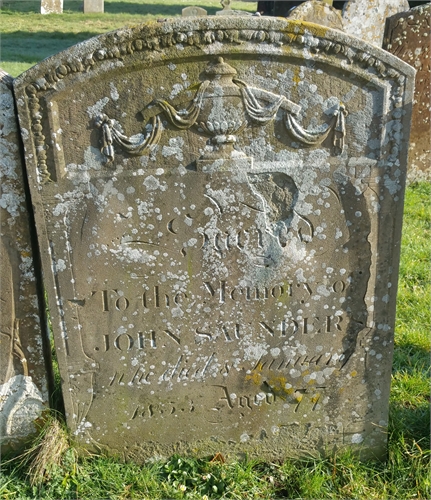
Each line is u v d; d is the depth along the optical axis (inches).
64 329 50.4
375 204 49.1
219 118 45.5
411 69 45.4
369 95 46.2
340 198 48.7
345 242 50.1
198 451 55.9
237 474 53.6
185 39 43.1
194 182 47.3
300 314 51.9
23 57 197.0
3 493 51.3
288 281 50.8
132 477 53.6
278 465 55.6
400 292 81.1
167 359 52.3
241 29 43.1
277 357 53.1
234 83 45.0
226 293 50.7
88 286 49.3
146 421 54.4
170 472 54.2
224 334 52.0
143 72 44.0
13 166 46.5
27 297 50.5
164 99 44.8
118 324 50.7
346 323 52.6
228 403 54.4
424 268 86.7
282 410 55.1
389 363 54.2
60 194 46.5
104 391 52.9
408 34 106.0
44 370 53.0
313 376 54.1
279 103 45.5
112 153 45.6
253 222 48.9
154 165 46.5
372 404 55.4
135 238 48.3
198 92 44.8
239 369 53.2
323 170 47.8
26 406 53.8
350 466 54.6
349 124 46.8
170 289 50.1
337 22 87.4
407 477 53.2
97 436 54.4
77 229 47.7
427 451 53.4
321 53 44.4
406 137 47.4
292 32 43.5
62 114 44.7
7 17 277.1
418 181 122.0
